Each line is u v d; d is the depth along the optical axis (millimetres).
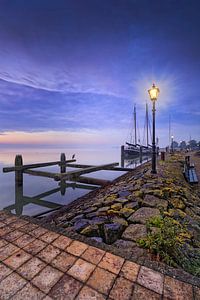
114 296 1579
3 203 8797
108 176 15656
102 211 4273
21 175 11906
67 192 10727
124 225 3365
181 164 14102
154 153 8367
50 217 6367
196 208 4926
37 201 9094
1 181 13547
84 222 3758
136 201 4695
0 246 2318
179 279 1784
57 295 1595
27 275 1828
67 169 19859
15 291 1643
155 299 1553
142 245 2539
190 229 3328
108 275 1821
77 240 2457
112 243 2881
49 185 12422
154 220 3135
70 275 1822
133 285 1699
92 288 1665
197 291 1646
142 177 7977
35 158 30953
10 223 2963
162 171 9258
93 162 27000
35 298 1569
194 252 2537
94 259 2066
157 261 2139
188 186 7492
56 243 2385
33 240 2459
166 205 4348
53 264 1979
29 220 3070
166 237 2418
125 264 1989
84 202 7066
